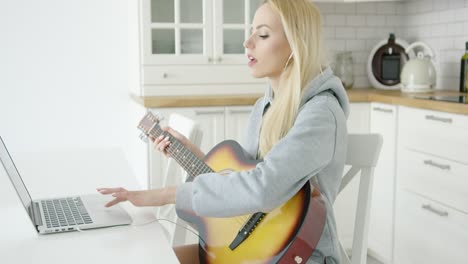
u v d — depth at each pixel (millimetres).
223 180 1323
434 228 2723
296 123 1396
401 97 2943
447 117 2604
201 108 3057
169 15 3262
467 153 2475
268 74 1544
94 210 1380
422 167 2803
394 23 3891
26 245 1126
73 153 2326
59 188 1684
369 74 3707
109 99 3641
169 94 3285
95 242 1138
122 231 1215
